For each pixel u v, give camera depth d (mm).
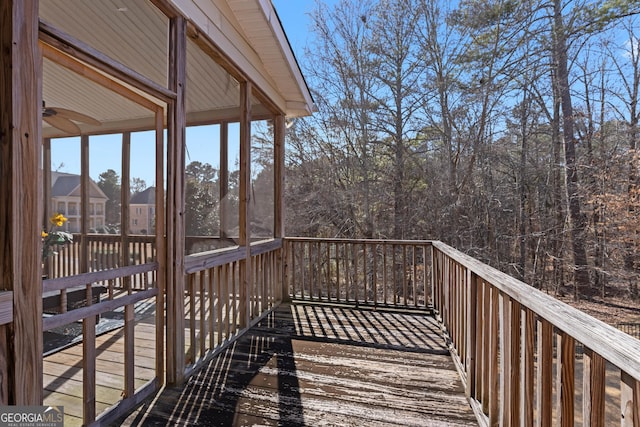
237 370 2695
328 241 4699
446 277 3350
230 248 3477
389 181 9945
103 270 1991
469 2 9305
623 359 790
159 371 2389
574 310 1129
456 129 9625
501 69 9258
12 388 1390
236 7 3146
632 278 8828
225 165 3396
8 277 1391
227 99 3453
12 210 1392
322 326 3793
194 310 2717
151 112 2342
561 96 9266
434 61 9742
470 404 2197
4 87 1382
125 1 2113
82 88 1896
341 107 10266
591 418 969
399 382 2512
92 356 1902
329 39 10320
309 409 2148
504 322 1691
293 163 10547
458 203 9422
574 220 9242
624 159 8883
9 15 1383
